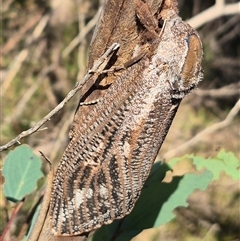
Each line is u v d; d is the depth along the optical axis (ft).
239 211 1.96
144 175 0.82
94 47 0.81
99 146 0.81
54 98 2.01
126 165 0.81
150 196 0.93
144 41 0.82
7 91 1.95
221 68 2.37
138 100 0.81
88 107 0.82
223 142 2.13
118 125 0.81
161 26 0.85
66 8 2.10
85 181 0.82
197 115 2.22
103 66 0.81
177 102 0.83
